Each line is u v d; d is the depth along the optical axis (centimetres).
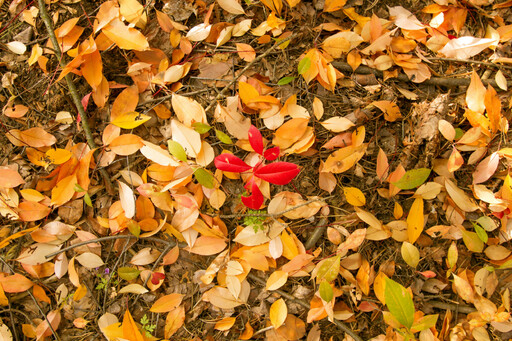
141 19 80
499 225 80
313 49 80
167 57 81
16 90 81
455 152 78
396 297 74
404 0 83
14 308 79
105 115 81
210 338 80
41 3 78
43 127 81
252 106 79
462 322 79
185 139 77
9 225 80
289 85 82
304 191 81
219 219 79
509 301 79
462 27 83
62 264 79
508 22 84
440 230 80
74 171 79
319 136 81
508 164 80
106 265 80
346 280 80
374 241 81
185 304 80
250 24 81
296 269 78
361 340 79
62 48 79
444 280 81
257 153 79
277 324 78
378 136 82
